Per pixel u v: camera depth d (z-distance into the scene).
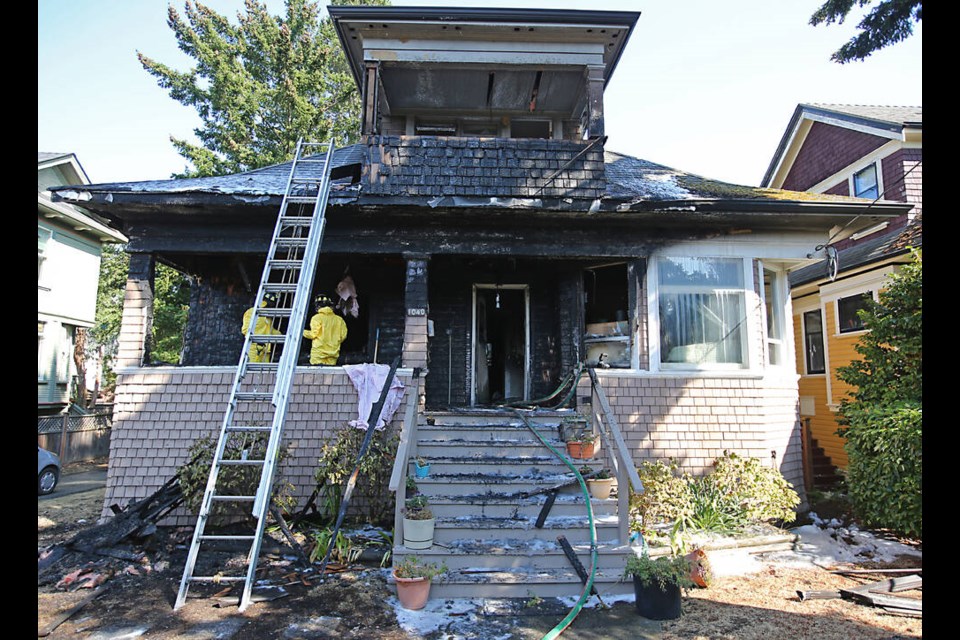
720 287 8.26
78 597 5.09
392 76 9.12
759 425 7.95
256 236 7.92
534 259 8.59
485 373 9.91
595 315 8.96
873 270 11.80
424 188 7.70
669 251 8.19
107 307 28.81
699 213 7.70
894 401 8.00
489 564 5.39
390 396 7.30
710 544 6.46
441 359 9.48
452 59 8.61
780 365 8.76
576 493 6.30
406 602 4.90
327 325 8.12
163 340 22.27
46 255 17.86
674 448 7.76
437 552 5.38
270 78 23.66
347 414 7.40
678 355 8.05
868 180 15.11
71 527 8.20
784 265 8.90
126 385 7.41
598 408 6.96
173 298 20.25
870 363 8.83
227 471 6.09
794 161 18.48
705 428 7.84
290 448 6.98
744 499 7.16
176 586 5.37
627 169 9.76
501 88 9.53
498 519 5.82
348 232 7.93
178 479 6.64
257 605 4.94
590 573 5.27
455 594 5.13
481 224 8.02
